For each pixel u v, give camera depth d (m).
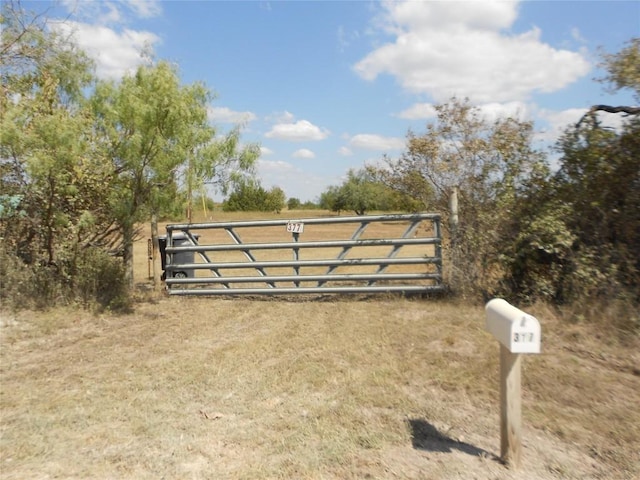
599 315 5.61
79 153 6.35
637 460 3.05
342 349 5.23
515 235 6.79
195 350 5.33
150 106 6.63
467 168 7.55
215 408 3.82
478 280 7.17
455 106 7.69
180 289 8.45
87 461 3.03
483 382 4.25
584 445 3.24
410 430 3.43
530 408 3.77
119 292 7.52
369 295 7.96
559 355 4.83
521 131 7.30
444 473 2.88
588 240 6.33
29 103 6.75
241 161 8.17
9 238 7.27
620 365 4.61
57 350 5.33
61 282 7.25
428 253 12.16
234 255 16.31
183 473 2.90
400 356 4.97
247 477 2.84
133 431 3.43
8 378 4.48
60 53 7.70
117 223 7.85
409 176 8.16
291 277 7.95
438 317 6.39
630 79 6.08
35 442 3.26
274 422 3.56
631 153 6.15
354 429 3.45
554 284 6.39
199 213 10.79
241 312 7.16
